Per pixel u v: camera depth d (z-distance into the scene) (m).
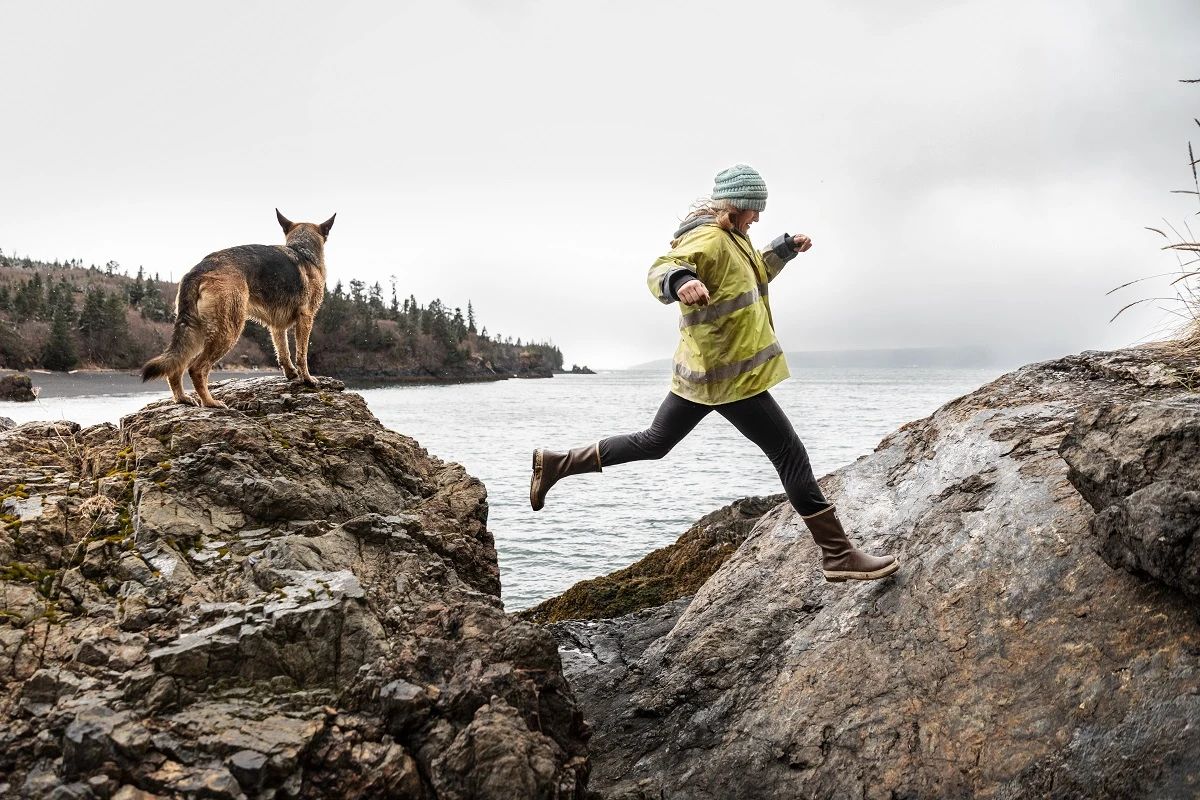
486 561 4.45
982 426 4.28
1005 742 2.71
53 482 4.04
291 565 3.52
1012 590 3.15
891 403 58.97
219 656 2.79
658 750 3.71
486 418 45.28
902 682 3.16
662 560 7.66
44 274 155.75
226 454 4.07
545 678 3.08
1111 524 2.76
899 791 2.81
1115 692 2.57
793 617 4.00
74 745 2.37
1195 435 2.59
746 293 3.32
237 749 2.47
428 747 2.67
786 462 3.53
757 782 3.20
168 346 5.02
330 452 4.61
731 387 3.34
